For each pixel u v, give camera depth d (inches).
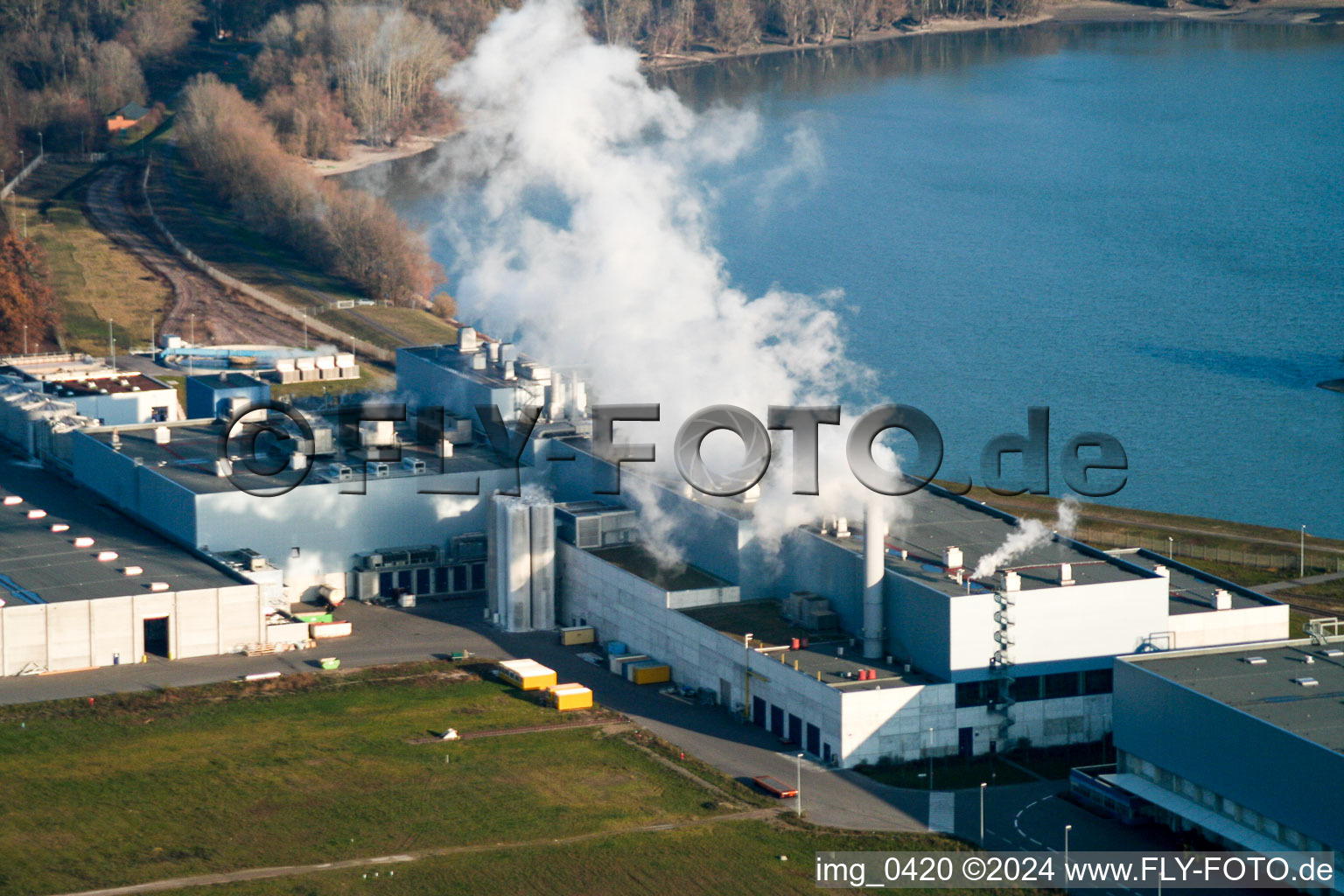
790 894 4254.4
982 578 5226.4
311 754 5113.2
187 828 4611.2
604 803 4783.5
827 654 5319.9
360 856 4458.7
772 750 5167.3
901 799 4798.2
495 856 4458.7
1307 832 4133.9
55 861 4392.2
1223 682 4608.8
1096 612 5118.1
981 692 5064.0
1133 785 4648.1
